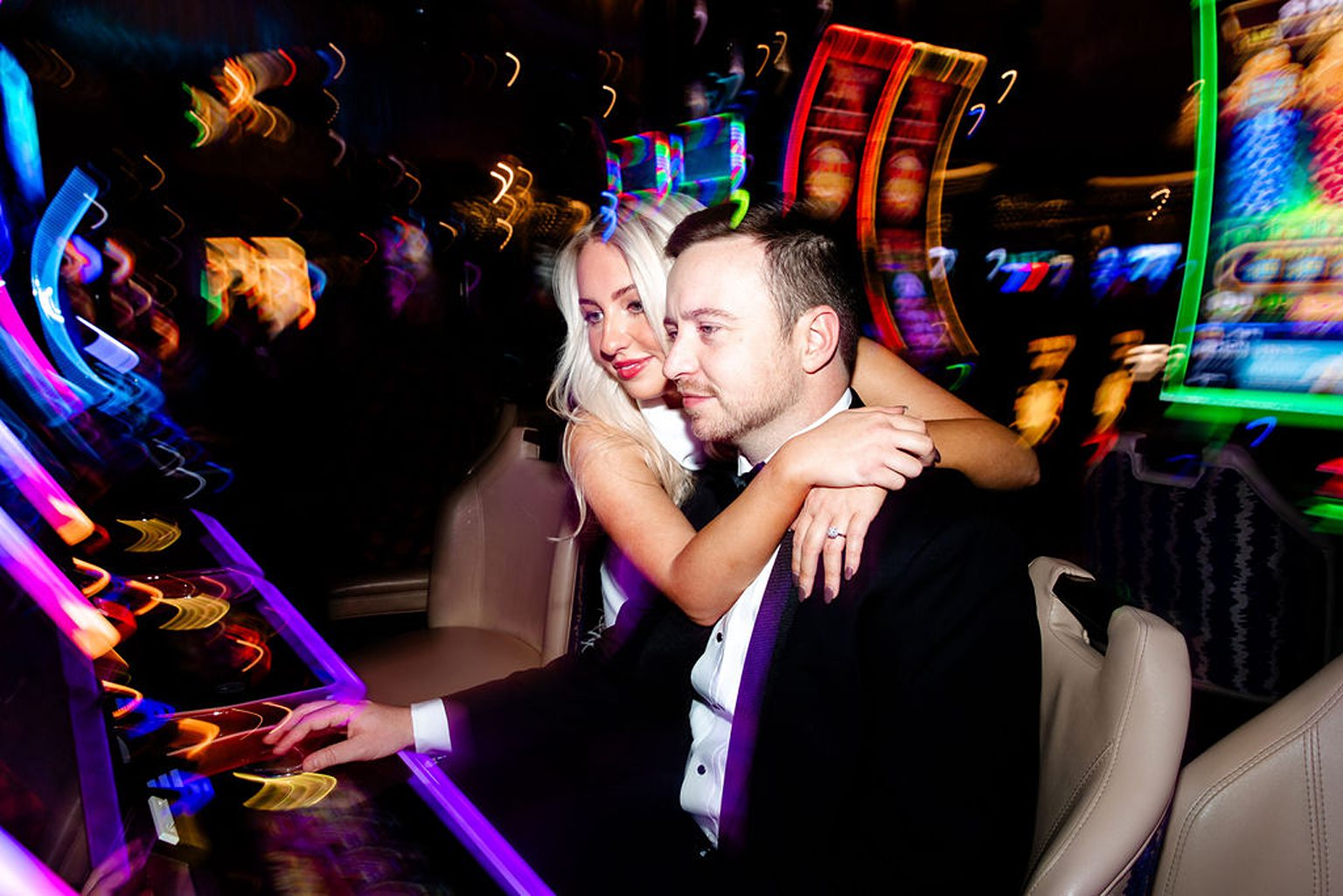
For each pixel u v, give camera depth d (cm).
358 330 681
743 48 812
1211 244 539
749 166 808
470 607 233
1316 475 428
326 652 148
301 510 394
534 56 898
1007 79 788
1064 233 748
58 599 90
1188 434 527
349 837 98
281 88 871
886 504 117
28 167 603
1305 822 100
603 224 144
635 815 138
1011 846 108
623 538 147
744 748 124
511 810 139
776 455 118
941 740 109
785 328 120
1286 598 236
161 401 561
